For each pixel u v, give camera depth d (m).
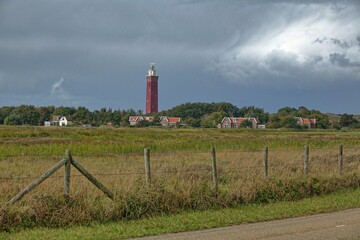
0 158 30.73
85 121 185.62
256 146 49.38
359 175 21.50
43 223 12.96
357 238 11.52
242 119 179.25
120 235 12.06
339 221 13.99
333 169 22.20
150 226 13.15
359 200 18.02
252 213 15.16
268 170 20.03
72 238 11.60
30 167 24.86
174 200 15.20
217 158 30.09
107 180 16.33
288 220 14.37
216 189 16.50
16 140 51.41
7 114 188.25
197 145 48.44
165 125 184.88
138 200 14.51
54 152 37.53
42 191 14.04
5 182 16.36
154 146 45.50
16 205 13.14
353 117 189.38
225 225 13.60
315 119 175.25
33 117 184.50
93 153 37.97
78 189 14.37
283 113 190.88
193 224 13.45
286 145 51.22
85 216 13.45
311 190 18.98
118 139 58.91
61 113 190.62
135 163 26.92
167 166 23.75
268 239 11.46
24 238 11.54
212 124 182.00
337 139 66.12
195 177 18.62
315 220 14.23
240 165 23.06
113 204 14.09
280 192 17.86
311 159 28.42
